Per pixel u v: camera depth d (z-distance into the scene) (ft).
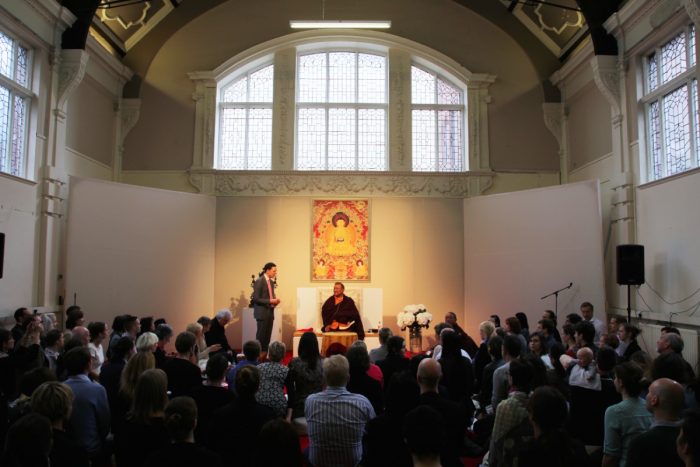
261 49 36.76
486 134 36.91
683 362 11.32
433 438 7.27
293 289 35.60
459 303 35.76
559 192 31.50
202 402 11.49
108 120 34.86
